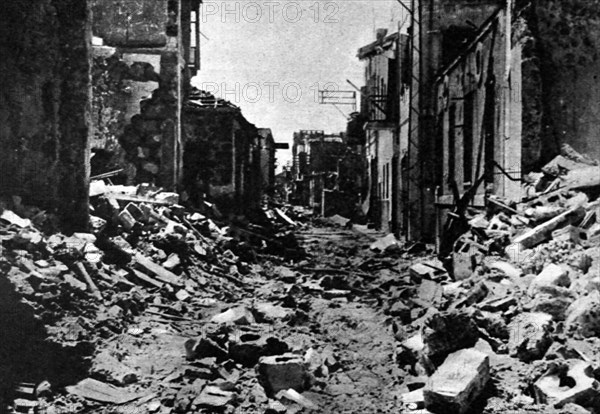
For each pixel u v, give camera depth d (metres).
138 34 21.19
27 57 10.74
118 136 20.78
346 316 11.34
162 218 14.97
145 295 11.09
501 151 14.45
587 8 13.07
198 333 9.52
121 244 12.69
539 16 13.13
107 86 20.78
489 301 8.72
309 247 24.45
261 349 8.20
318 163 51.94
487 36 15.84
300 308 11.87
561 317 7.97
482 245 11.91
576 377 6.36
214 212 22.28
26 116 10.79
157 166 20.88
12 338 7.05
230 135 23.89
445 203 19.08
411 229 23.67
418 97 23.61
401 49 28.66
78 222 11.75
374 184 38.06
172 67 21.20
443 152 21.16
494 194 14.76
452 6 23.31
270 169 44.59
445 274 13.12
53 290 8.34
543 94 12.98
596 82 13.00
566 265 9.34
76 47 11.70
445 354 7.52
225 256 16.89
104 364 7.46
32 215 10.56
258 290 14.16
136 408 6.57
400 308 10.91
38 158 11.06
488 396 6.62
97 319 8.68
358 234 31.41
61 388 6.78
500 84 14.72
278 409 6.73
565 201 11.56
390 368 8.40
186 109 23.55
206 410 6.65
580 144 12.88
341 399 7.34
